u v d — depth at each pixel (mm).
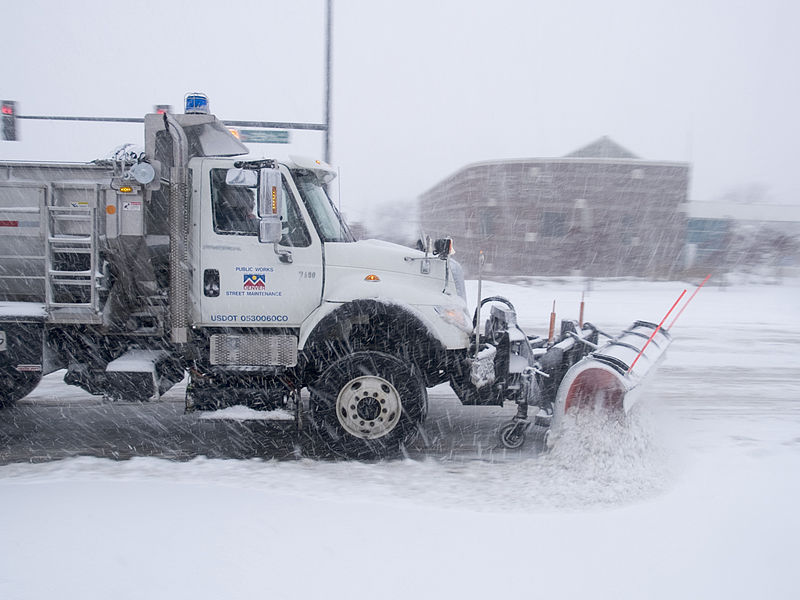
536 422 5926
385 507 4148
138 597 3004
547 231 32469
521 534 3748
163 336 5727
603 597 3086
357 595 3051
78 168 5508
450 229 36938
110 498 4215
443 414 7352
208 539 3590
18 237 5414
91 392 5855
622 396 5148
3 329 5535
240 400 5527
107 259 5504
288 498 4293
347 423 5562
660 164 32062
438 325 5586
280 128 15492
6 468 5086
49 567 3264
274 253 5609
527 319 15422
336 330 5629
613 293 24609
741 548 3613
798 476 4953
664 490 4625
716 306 20172
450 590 3113
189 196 5543
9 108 15219
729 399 8078
